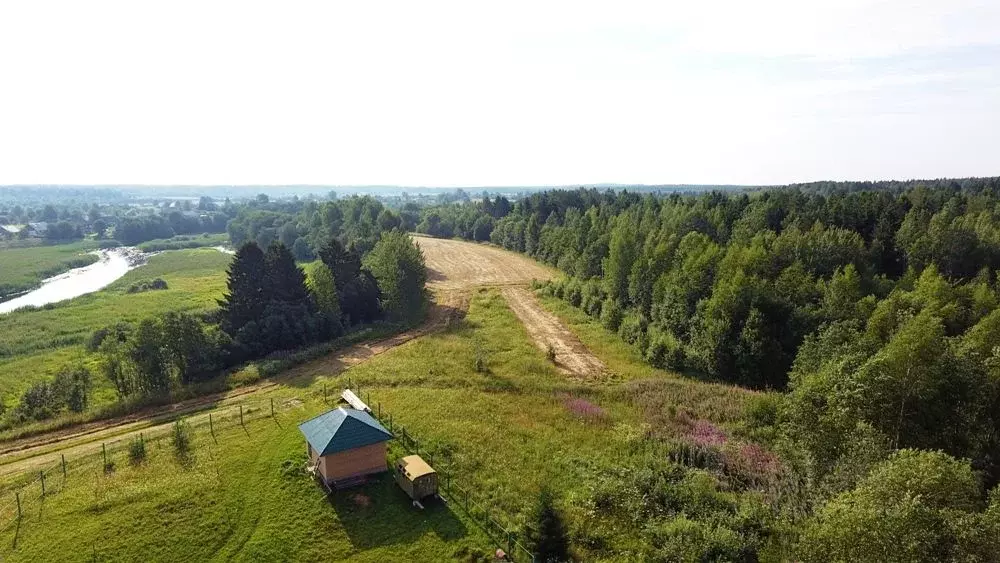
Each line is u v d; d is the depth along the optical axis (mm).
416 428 36812
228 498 28422
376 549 25344
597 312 70625
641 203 124875
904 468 20641
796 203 91562
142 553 24734
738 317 52531
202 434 35469
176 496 28344
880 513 18703
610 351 58406
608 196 149250
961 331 47531
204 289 104188
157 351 45688
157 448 33812
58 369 57594
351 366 51375
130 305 89938
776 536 26016
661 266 66500
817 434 28766
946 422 31453
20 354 66500
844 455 26828
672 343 54125
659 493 29125
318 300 62188
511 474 31938
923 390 30984
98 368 50625
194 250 172875
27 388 50656
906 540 18078
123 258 166875
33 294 116875
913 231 74500
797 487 29328
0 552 24422
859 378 30719
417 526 26922
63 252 171250
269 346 54625
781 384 50125
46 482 30203
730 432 37656
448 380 46469
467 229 154000
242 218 184875
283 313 57250
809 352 42094
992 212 84188
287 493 28812
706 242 68812
